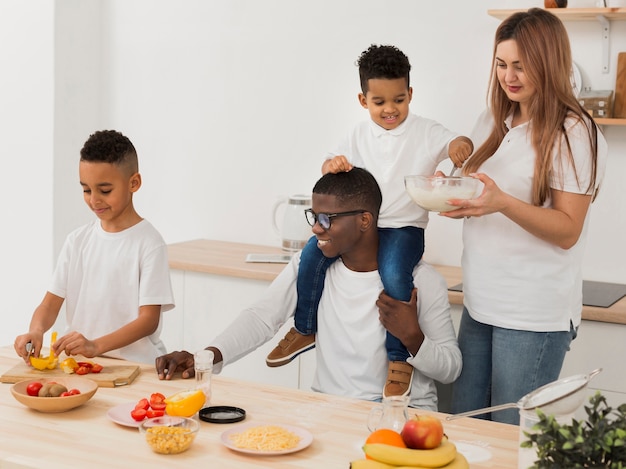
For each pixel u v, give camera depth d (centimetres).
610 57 297
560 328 209
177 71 379
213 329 322
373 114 249
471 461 149
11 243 391
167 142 385
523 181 207
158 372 195
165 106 384
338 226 212
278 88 359
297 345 233
